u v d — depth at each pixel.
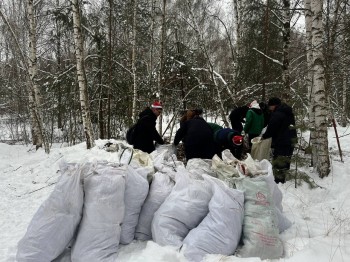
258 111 6.44
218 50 15.86
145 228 3.70
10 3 15.70
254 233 3.27
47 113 13.87
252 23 10.62
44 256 3.17
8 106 16.23
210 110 11.38
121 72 12.84
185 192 3.56
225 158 4.29
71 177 3.29
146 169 4.06
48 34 15.02
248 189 3.54
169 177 3.97
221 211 3.27
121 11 12.96
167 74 11.41
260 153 5.53
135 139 6.18
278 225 3.72
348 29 7.10
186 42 13.84
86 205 3.32
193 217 3.47
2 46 18.45
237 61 10.59
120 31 14.26
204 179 3.68
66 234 3.25
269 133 5.49
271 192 3.62
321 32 5.65
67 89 12.23
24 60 10.16
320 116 5.76
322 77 5.72
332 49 7.22
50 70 16.70
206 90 11.01
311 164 6.41
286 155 5.51
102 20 12.85
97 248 3.25
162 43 10.57
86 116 8.69
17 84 15.98
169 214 3.47
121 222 3.43
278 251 3.26
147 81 12.64
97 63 12.71
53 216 3.21
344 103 17.33
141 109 12.45
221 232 3.20
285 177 5.57
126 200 3.58
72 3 8.41
